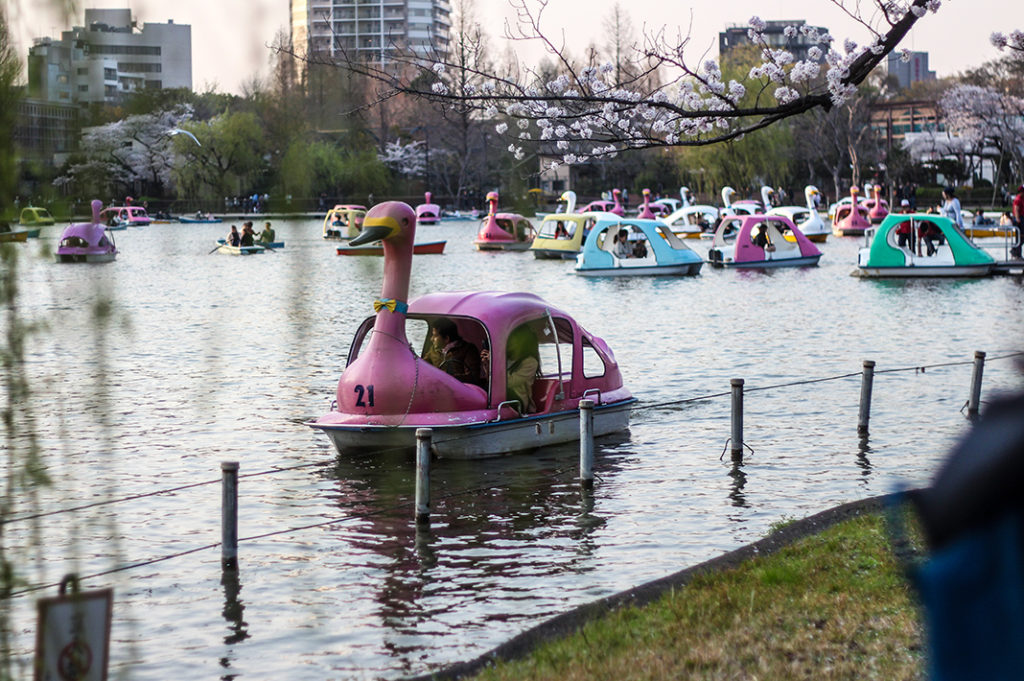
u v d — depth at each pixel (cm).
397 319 1410
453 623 876
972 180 10725
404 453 1402
